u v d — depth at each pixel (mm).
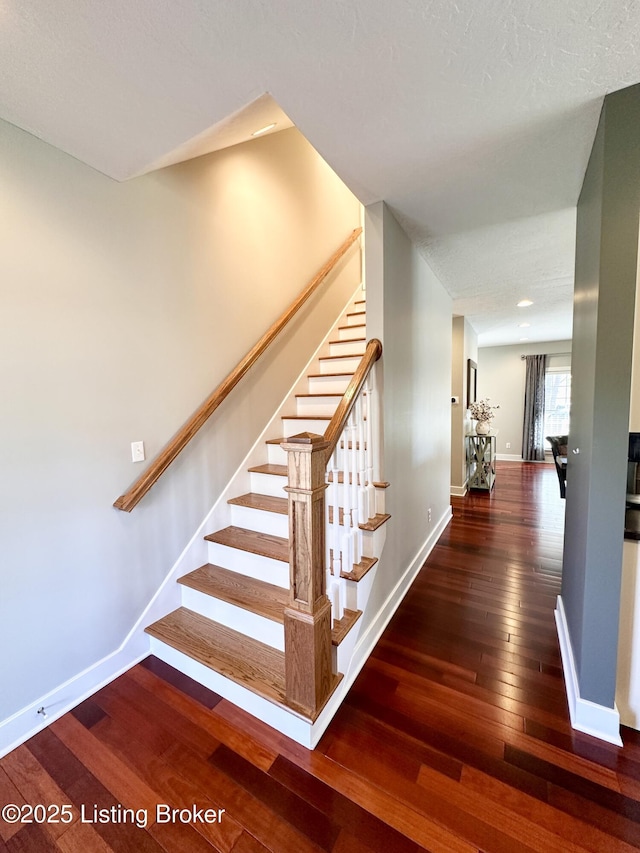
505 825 1178
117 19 977
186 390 2184
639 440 1476
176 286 2109
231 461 2514
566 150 1604
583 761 1381
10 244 1434
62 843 1166
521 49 1103
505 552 3322
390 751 1433
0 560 1445
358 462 1984
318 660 1436
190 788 1313
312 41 1064
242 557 2172
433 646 2053
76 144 1533
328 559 1674
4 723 1469
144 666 1914
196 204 2229
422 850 1117
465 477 5562
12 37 1028
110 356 1789
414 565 2875
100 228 1729
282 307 3002
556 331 6371
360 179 1835
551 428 8250
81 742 1499
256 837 1163
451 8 969
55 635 1620
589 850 1110
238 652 1776
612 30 1032
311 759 1406
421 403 3000
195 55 1105
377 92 1276
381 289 2117
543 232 2426
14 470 1474
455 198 2021
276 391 2943
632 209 1336
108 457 1796
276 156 2922
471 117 1411
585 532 1522
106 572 1804
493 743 1460
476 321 5500
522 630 2186
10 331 1445
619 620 1468
